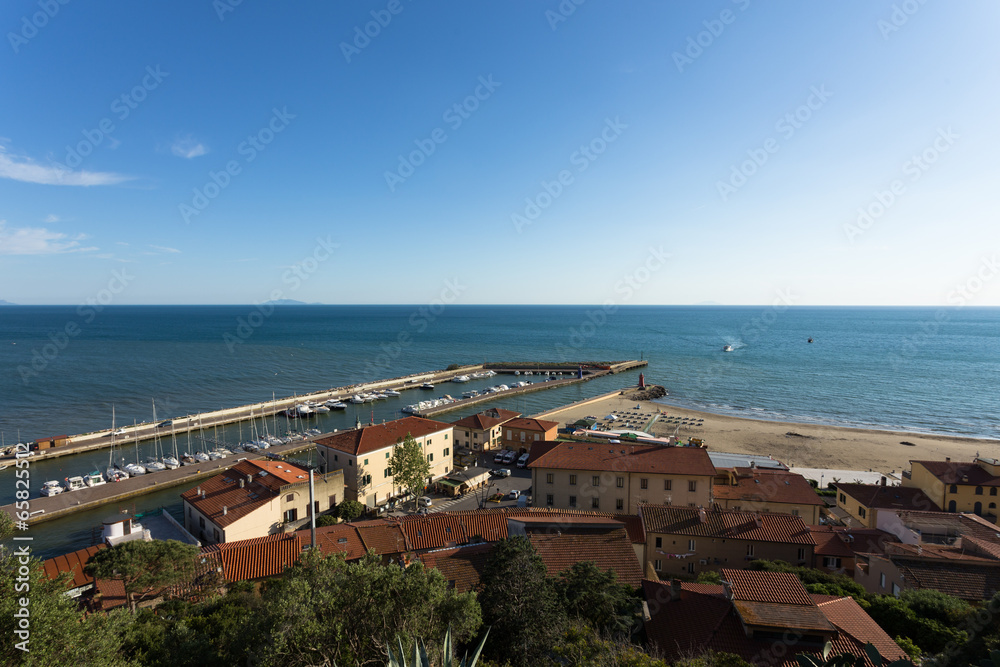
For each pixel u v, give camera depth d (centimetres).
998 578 3516
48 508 6725
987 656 1930
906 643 2591
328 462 7019
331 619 1939
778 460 8544
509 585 2798
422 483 6575
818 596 2952
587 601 2948
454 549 4047
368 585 2045
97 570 3491
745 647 2492
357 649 1908
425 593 2091
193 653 2075
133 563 3488
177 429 11119
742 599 2733
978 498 5959
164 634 2366
